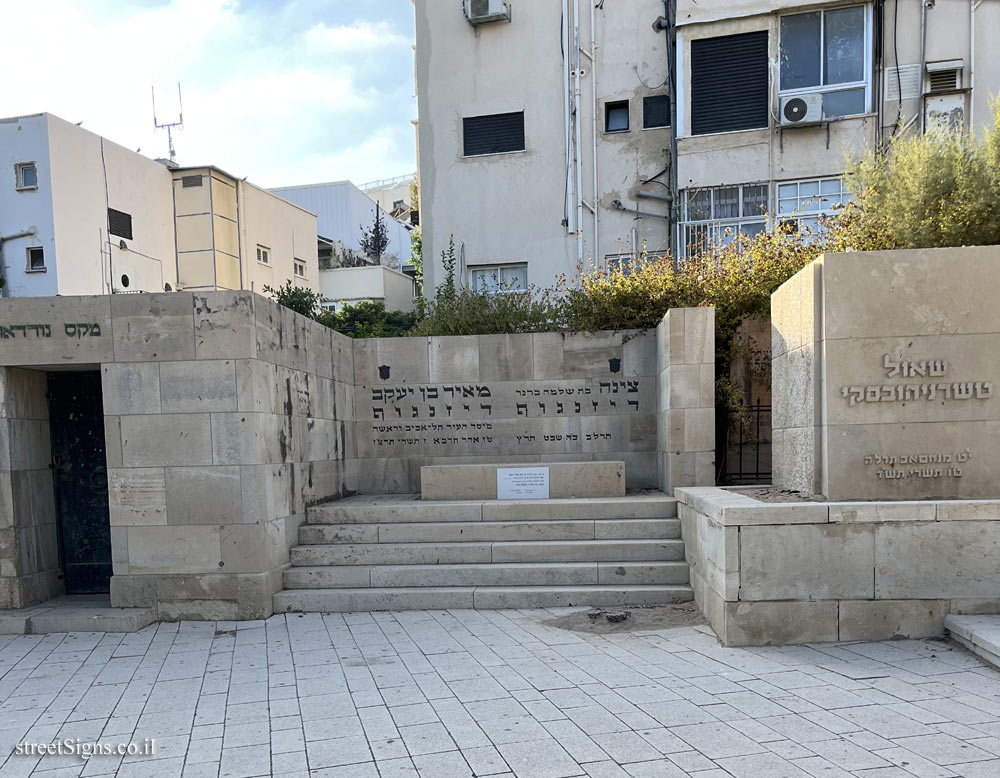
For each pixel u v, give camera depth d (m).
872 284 5.71
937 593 5.14
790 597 5.19
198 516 6.43
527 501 7.75
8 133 16.52
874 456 5.68
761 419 8.91
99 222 17.92
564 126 14.93
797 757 3.33
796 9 13.10
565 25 14.83
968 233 7.28
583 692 4.33
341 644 5.57
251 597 6.38
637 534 7.20
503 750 3.52
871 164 8.90
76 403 7.25
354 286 27.89
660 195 14.32
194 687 4.71
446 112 15.50
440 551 7.07
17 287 16.62
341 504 8.02
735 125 13.62
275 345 6.93
